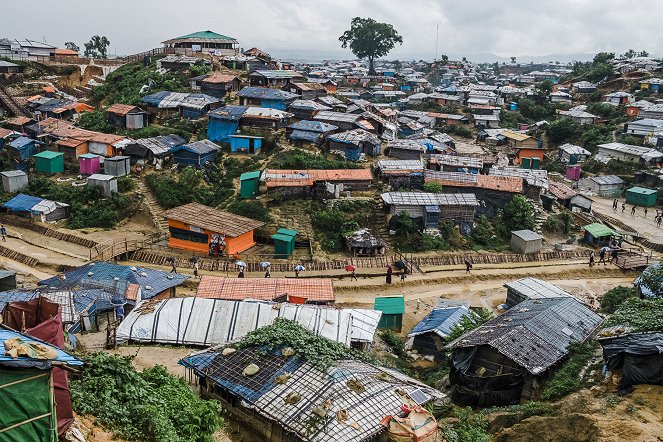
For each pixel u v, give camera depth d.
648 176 86.69
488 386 29.12
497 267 58.00
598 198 85.88
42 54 124.81
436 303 49.88
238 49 120.12
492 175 72.94
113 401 18.55
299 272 53.19
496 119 120.81
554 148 109.12
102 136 73.56
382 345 39.78
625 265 58.84
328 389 22.08
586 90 139.00
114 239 58.16
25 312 18.30
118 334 32.22
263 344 25.31
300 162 68.69
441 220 62.97
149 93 89.38
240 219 57.84
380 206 64.19
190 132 77.88
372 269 55.41
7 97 94.50
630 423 22.17
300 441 20.69
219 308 33.97
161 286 42.56
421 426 20.91
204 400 22.91
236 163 69.88
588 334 32.62
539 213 69.38
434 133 103.00
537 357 29.38
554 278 56.72
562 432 23.28
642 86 129.12
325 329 33.53
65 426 15.37
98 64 121.75
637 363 24.73
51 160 70.19
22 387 13.40
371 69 177.25
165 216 56.69
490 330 32.38
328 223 60.16
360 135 75.88
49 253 54.19
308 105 84.06
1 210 63.66
